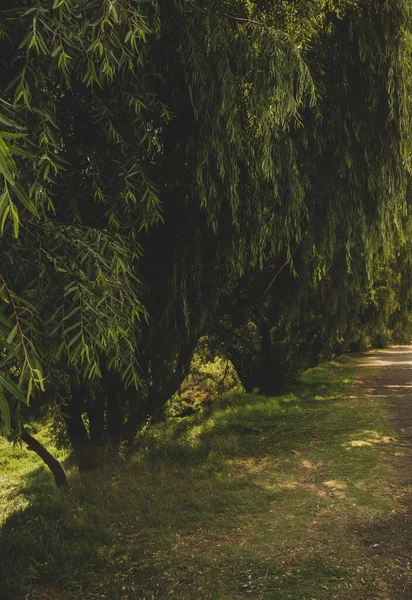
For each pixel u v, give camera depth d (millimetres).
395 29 6348
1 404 2203
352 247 7332
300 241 7461
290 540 5566
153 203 4559
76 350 3219
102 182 4707
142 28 3504
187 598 4461
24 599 4496
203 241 6234
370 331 21031
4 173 1864
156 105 4934
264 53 4992
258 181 5766
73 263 3639
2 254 3600
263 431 11695
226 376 18672
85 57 3801
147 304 6582
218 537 5730
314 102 5363
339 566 4922
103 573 4980
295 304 10516
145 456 9039
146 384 8289
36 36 3082
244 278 10016
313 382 19125
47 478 10273
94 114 4695
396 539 5539
